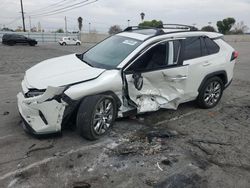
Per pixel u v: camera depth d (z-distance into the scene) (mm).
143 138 4867
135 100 5105
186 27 6418
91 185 3531
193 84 5973
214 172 3934
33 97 4289
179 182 3670
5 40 35531
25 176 3652
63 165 3936
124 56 5121
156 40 5379
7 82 9211
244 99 7699
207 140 4938
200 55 6098
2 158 4039
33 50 27047
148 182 3641
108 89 4695
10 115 5719
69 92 4324
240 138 5078
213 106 6715
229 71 6750
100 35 60562
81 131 4539
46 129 4387
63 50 28312
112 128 5184
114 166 3975
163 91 5496
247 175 3898
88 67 4988
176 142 4801
